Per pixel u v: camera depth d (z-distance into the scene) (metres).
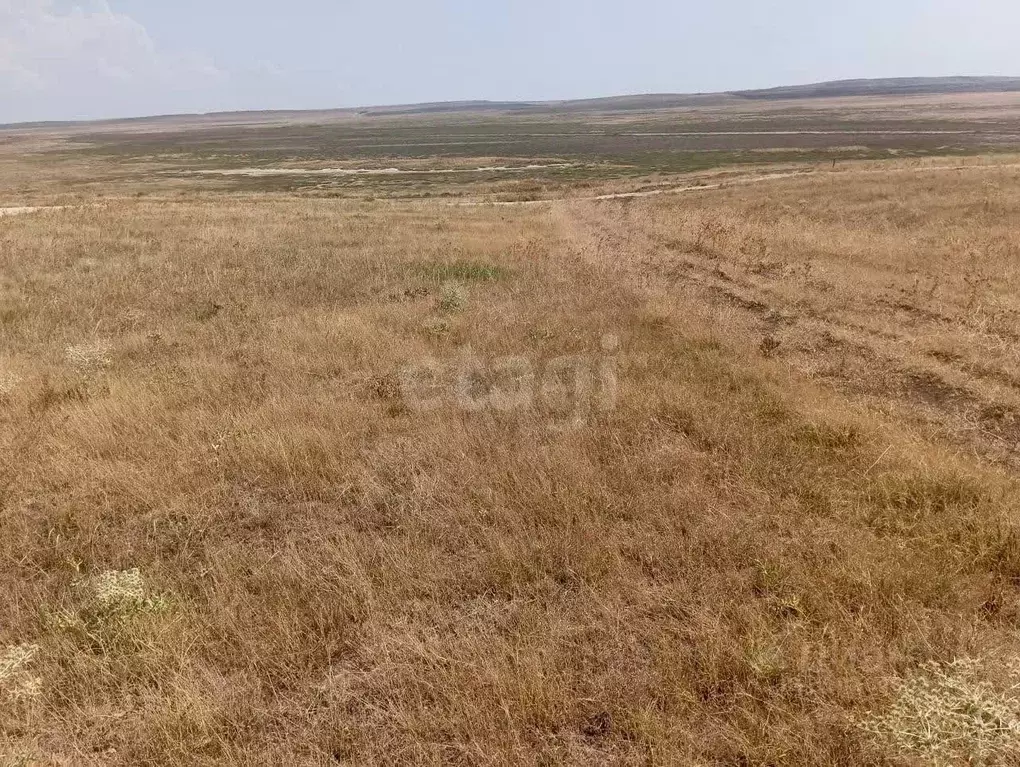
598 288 12.12
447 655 3.52
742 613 3.72
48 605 4.07
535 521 4.79
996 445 5.83
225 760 2.98
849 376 7.73
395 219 25.69
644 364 7.95
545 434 6.21
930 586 3.83
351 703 3.33
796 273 13.20
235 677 3.46
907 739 2.81
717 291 12.34
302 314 10.87
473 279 13.70
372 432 6.41
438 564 4.32
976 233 17.55
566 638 3.65
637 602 3.91
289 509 5.18
